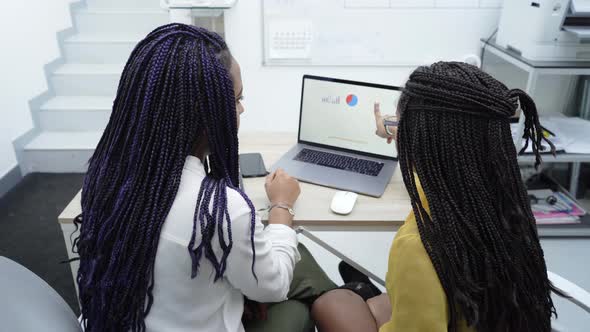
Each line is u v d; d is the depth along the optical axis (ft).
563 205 8.19
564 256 7.55
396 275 2.95
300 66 8.87
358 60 8.81
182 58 2.86
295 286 4.55
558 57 6.98
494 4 8.35
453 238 2.78
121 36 13.43
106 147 3.05
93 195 3.03
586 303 3.66
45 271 7.41
